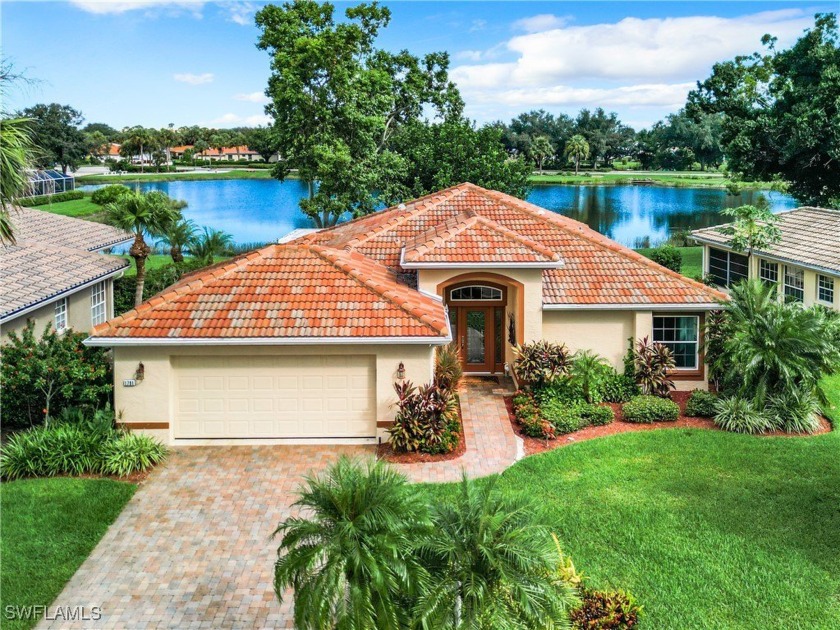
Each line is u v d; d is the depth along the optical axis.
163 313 19.38
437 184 50.41
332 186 47.19
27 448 17.38
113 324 18.98
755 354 20.33
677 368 23.58
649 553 13.99
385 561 9.69
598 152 149.12
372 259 25.53
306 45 46.09
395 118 59.53
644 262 24.72
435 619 9.53
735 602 12.53
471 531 10.39
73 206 78.31
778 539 14.48
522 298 22.86
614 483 16.97
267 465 18.06
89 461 17.42
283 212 93.31
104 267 26.95
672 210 86.44
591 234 30.30
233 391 19.28
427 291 23.06
